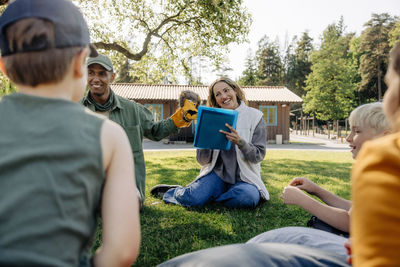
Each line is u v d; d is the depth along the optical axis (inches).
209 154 146.4
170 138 757.9
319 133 1311.5
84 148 30.8
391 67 27.5
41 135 30.3
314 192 79.8
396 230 22.4
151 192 165.6
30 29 31.2
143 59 554.6
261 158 142.1
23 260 27.0
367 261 23.3
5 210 27.7
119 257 32.8
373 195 23.6
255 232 108.3
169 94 782.5
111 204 33.5
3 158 29.1
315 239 52.3
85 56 35.7
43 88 33.3
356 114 61.1
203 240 100.7
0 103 33.2
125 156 35.2
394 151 24.1
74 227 29.5
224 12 426.9
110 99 133.1
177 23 484.4
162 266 42.1
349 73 1449.3
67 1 34.2
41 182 28.6
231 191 137.6
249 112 150.6
